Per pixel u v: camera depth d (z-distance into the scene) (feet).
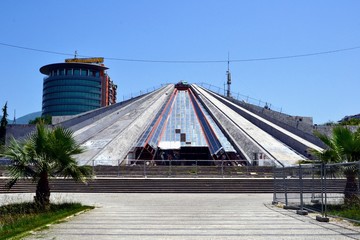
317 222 46.34
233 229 40.65
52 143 58.95
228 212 57.52
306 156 135.44
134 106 227.61
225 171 117.50
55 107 484.33
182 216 52.44
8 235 36.37
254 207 65.31
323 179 53.62
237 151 150.82
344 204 54.19
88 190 101.96
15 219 48.73
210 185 101.91
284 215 53.72
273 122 194.90
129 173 116.16
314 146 141.59
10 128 184.44
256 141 153.89
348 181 53.52
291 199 67.46
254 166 119.44
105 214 54.70
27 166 59.62
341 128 62.49
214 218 50.19
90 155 136.46
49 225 43.60
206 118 199.72
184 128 186.29
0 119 277.85
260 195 93.56
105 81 505.25
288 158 132.26
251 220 48.19
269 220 48.26
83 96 485.56
